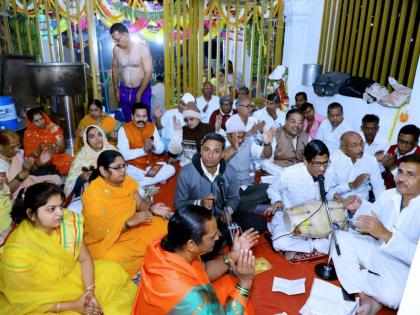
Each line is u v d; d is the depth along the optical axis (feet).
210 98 17.53
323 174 7.89
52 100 15.38
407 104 12.07
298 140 12.10
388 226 6.97
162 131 15.85
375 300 6.53
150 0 19.61
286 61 18.76
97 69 17.46
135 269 7.50
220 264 6.15
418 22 12.50
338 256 7.02
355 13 14.98
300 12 17.60
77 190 9.90
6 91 15.20
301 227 7.38
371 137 11.94
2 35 16.58
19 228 5.41
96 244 7.41
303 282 7.18
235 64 18.95
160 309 4.19
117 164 7.14
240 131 9.43
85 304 5.34
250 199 10.03
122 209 7.46
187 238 4.34
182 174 7.78
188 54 18.61
